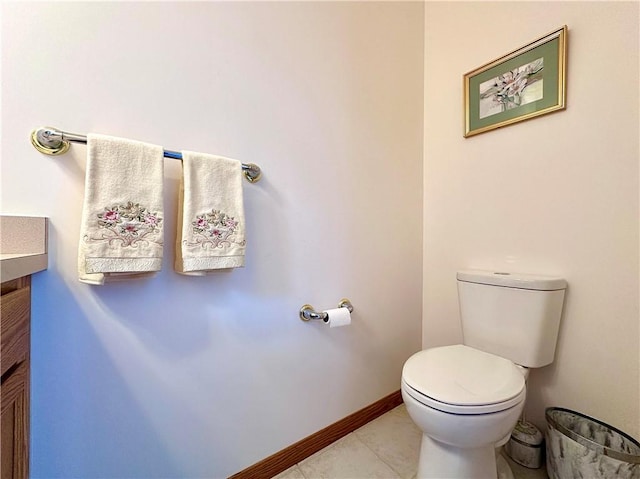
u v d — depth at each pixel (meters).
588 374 1.02
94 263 0.65
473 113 1.35
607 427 0.95
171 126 0.84
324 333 1.20
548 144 1.12
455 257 1.44
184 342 0.88
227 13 0.94
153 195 0.73
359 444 1.21
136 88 0.79
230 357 0.96
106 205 0.67
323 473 1.06
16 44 0.66
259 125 1.00
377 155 1.37
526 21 1.18
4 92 0.65
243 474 0.99
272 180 1.04
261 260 1.02
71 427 0.73
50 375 0.70
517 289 1.06
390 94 1.42
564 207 1.08
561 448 0.92
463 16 1.40
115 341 0.78
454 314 1.44
